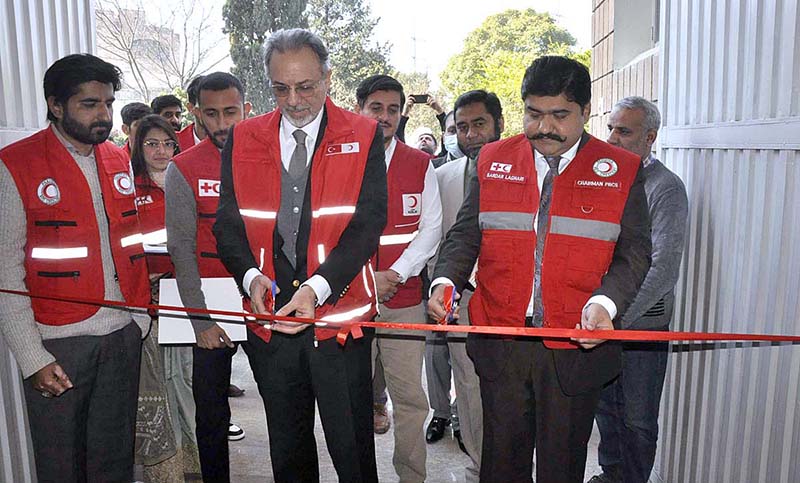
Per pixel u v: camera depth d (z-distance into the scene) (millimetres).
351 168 2256
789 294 2170
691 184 3029
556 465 2152
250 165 2273
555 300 2090
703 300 2875
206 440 2863
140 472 3393
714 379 2748
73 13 3467
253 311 2215
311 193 2246
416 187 2963
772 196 2293
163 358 3178
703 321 2873
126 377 2514
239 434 4027
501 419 2193
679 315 3125
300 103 2172
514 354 2162
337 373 2312
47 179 2273
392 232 2947
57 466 2336
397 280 2818
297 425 2412
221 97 2773
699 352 2883
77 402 2355
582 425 2152
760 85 2363
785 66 2172
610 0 5445
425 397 3008
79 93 2240
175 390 3340
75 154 2377
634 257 2059
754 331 2398
